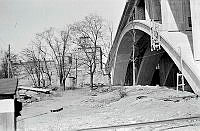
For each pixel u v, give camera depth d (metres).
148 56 48.94
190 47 29.42
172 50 30.02
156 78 57.53
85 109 27.94
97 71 80.50
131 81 66.00
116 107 25.81
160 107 21.06
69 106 31.91
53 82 81.25
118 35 59.50
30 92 50.06
